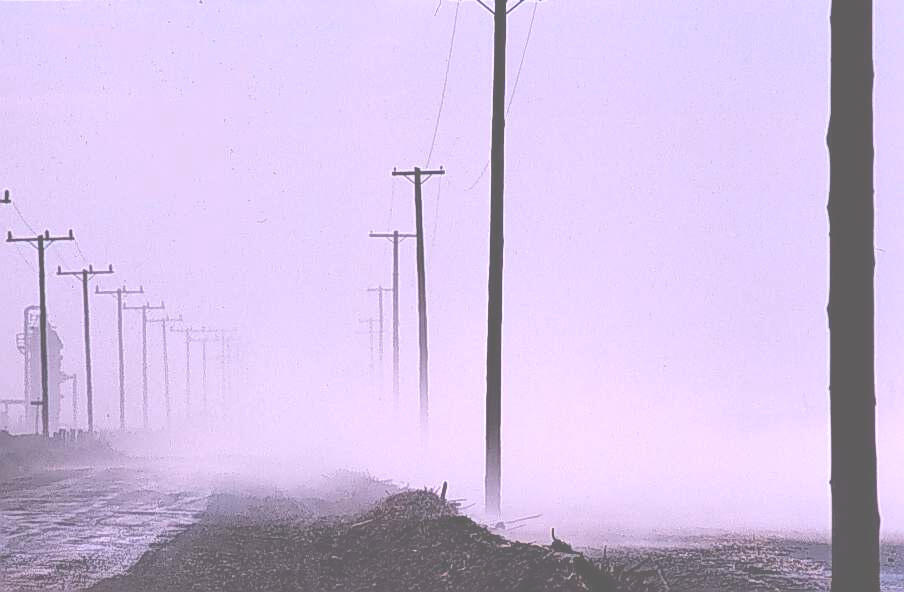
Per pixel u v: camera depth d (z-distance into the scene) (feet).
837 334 104.22
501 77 224.33
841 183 104.53
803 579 144.66
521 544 139.95
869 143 104.63
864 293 103.91
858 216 104.01
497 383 225.35
